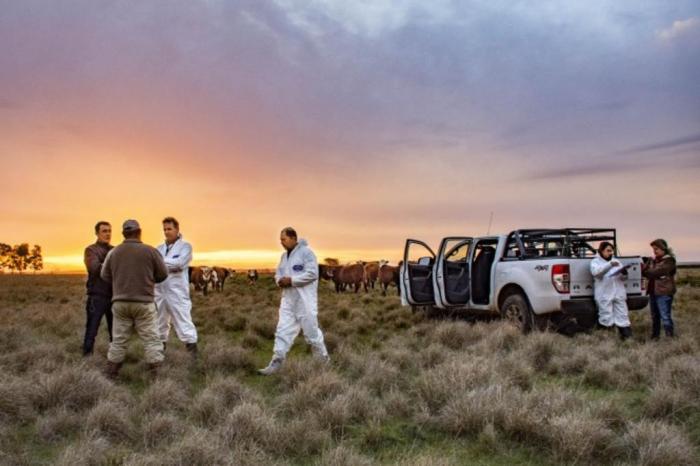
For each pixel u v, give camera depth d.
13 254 170.25
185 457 4.27
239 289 28.39
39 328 12.27
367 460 4.47
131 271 7.08
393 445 5.02
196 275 25.92
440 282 12.12
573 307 9.76
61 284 39.53
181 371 7.35
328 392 6.11
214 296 22.55
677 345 8.41
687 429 5.19
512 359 7.51
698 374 6.27
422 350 8.53
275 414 5.57
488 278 11.78
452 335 9.80
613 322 9.64
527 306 10.45
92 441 4.64
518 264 10.63
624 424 5.29
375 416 5.50
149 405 5.75
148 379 7.26
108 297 8.64
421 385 6.31
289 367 7.31
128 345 9.39
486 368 6.55
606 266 9.53
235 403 5.93
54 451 4.75
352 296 22.12
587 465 4.52
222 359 8.06
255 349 10.13
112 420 5.12
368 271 27.27
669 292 9.48
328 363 7.47
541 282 10.04
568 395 5.66
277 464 4.42
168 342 10.31
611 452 4.62
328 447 4.87
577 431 4.66
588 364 7.50
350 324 12.17
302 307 7.81
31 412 5.53
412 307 14.05
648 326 11.09
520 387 6.61
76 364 7.52
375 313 14.43
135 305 7.07
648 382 6.79
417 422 5.48
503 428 5.12
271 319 12.89
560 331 10.73
